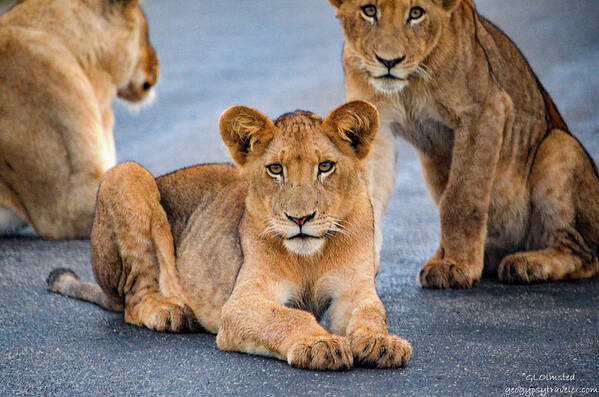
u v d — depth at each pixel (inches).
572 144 446.3
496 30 462.9
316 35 1273.4
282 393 275.9
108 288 373.1
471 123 421.4
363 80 429.1
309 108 866.8
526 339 334.0
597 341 331.0
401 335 340.5
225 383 285.7
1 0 833.5
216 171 374.9
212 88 996.6
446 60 417.1
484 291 410.6
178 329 346.9
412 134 444.5
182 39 1305.4
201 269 350.3
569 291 410.3
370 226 330.0
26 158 533.0
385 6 410.9
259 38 1278.3
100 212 366.6
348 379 285.9
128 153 763.4
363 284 322.7
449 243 422.9
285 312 306.7
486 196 421.1
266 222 318.7
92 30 565.0
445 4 414.9
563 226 436.8
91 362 313.6
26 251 507.5
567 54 1054.4
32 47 542.0
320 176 310.0
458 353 315.6
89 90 555.2
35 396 283.3
